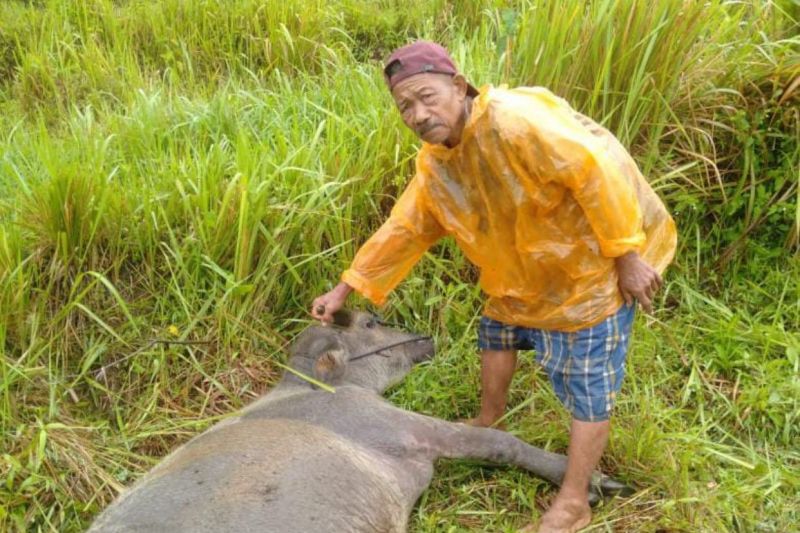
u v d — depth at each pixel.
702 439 3.82
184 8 6.90
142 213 4.45
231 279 4.13
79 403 4.00
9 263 4.12
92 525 3.01
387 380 4.04
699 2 4.53
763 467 3.66
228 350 4.24
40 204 4.30
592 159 2.91
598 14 4.45
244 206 4.20
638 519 3.47
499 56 4.86
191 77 6.15
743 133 4.70
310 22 6.65
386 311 4.48
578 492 3.39
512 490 3.62
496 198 3.15
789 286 4.56
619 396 4.07
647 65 4.55
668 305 4.64
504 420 4.00
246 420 3.49
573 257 3.17
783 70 4.72
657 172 4.68
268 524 2.79
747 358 4.20
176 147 5.18
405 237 3.49
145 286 4.40
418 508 3.61
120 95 6.13
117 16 7.05
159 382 4.09
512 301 3.47
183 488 2.94
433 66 2.94
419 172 3.33
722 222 4.81
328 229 4.52
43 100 6.21
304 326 4.41
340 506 3.02
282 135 4.84
